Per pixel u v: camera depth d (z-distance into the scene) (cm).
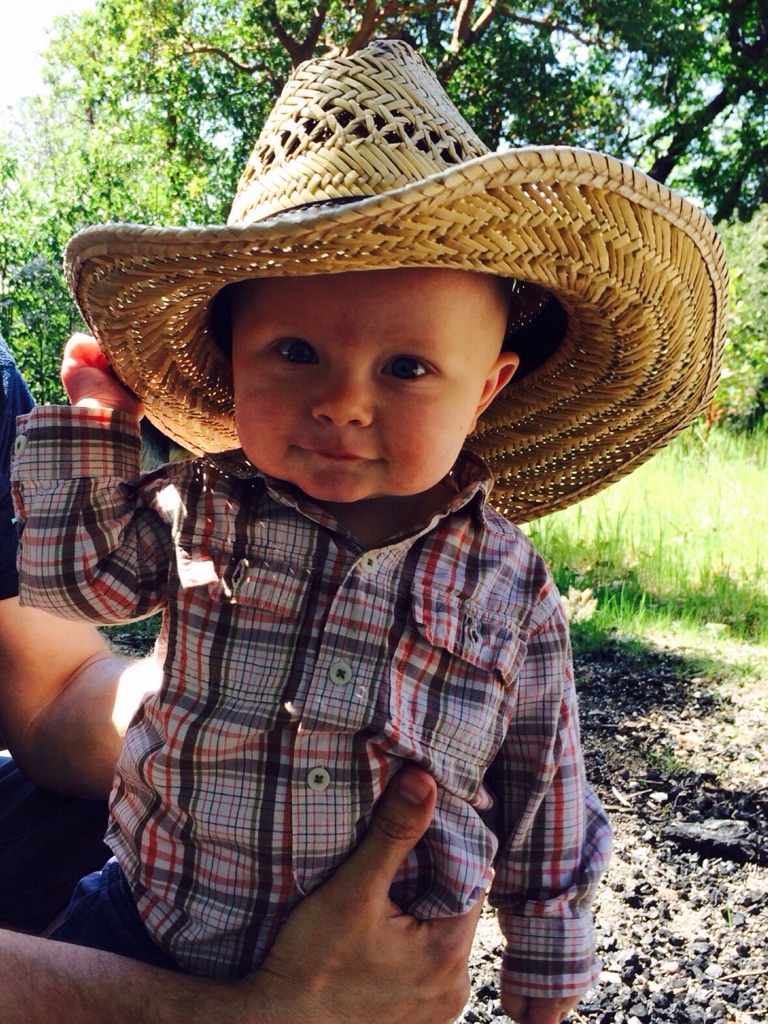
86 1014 43
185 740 47
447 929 48
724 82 477
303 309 43
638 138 483
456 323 44
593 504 201
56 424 49
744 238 439
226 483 49
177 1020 44
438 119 46
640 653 132
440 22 438
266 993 45
